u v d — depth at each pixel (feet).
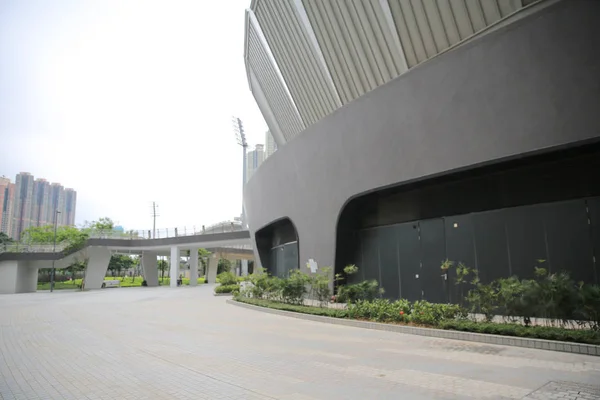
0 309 67.10
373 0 48.62
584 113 31.19
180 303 73.61
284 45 67.67
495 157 35.91
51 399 18.83
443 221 46.42
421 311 35.24
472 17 41.70
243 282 91.97
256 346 29.68
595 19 30.99
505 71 35.60
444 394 17.63
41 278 209.46
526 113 34.17
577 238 36.24
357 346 28.78
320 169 57.41
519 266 39.65
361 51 53.98
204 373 22.33
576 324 29.45
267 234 93.56
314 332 35.65
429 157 41.27
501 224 41.34
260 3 67.46
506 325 29.43
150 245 156.04
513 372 20.89
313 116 70.74
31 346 32.50
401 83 44.29
